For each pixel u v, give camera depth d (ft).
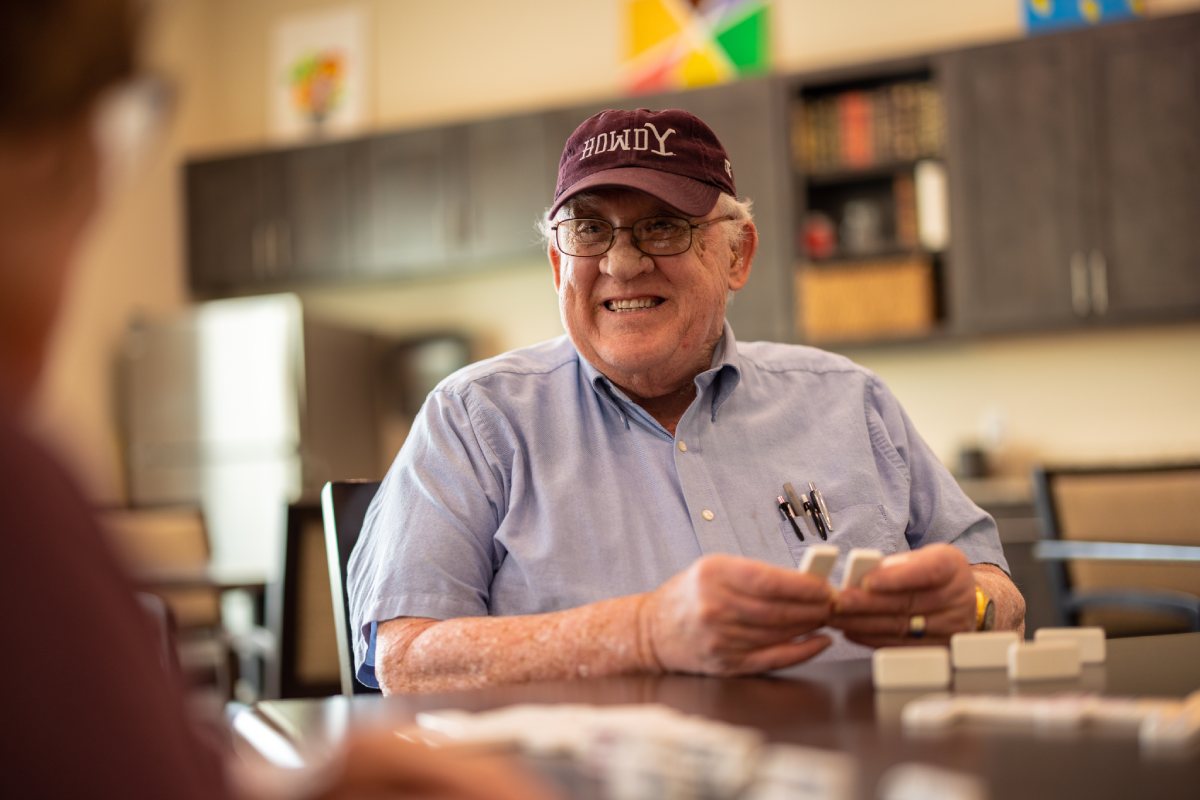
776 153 14.39
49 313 1.24
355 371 16.42
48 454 1.14
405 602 4.15
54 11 1.17
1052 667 2.81
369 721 2.61
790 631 3.02
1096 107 13.24
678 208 4.66
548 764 2.03
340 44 17.61
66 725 1.10
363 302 17.20
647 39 15.98
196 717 1.37
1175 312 12.91
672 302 4.74
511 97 16.74
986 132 13.64
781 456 4.84
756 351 5.22
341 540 4.85
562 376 4.85
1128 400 13.74
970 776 1.89
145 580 1.24
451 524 4.35
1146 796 1.76
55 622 1.10
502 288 16.60
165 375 16.07
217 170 17.30
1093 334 13.89
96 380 16.28
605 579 4.39
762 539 4.62
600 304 4.79
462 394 4.71
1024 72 13.52
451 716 2.48
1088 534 8.57
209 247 17.29
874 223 14.49
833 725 2.31
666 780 1.78
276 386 15.55
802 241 14.39
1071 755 2.01
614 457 4.66
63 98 1.19
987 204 13.60
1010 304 13.46
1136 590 8.05
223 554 15.57
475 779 1.57
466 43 17.01
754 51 15.39
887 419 5.15
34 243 1.21
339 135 16.85
